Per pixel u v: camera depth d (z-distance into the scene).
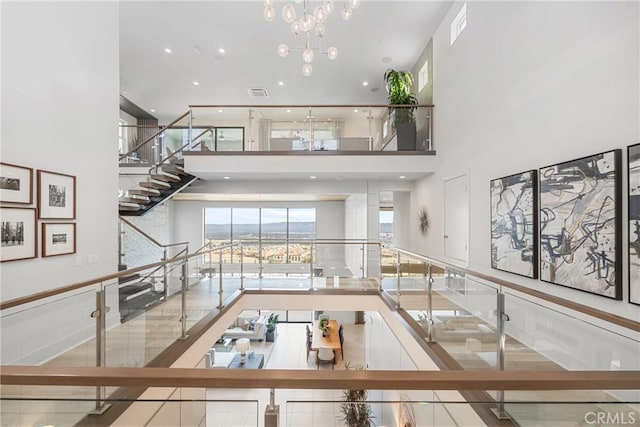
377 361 6.72
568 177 2.86
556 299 1.96
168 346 3.37
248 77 8.05
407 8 5.60
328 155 6.38
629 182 2.29
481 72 4.47
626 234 2.33
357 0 3.46
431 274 3.44
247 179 7.50
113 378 1.14
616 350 2.03
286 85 8.55
